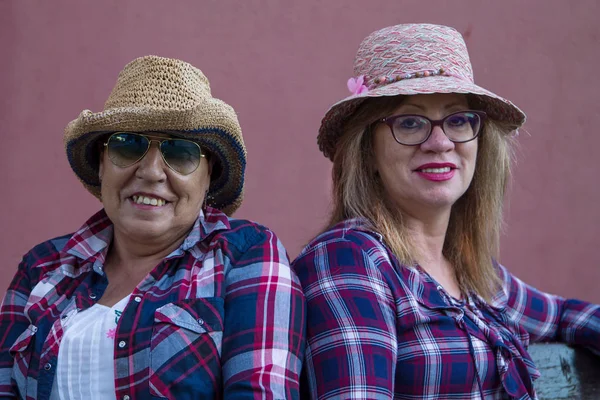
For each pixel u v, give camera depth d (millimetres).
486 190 2652
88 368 2121
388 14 4352
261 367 2059
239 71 4109
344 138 2547
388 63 2467
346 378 2086
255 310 2135
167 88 2246
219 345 2125
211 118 2225
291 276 2240
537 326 2781
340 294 2201
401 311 2244
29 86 3906
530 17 4625
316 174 4242
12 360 2301
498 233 2725
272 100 4164
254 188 4125
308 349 2193
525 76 4613
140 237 2250
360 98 2412
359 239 2342
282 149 4180
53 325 2205
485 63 4531
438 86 2338
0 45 3877
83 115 2203
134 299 2182
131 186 2215
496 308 2594
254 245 2283
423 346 2223
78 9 3953
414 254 2432
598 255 4762
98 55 3971
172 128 2180
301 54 4215
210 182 2494
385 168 2477
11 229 3873
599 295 4750
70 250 2330
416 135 2408
